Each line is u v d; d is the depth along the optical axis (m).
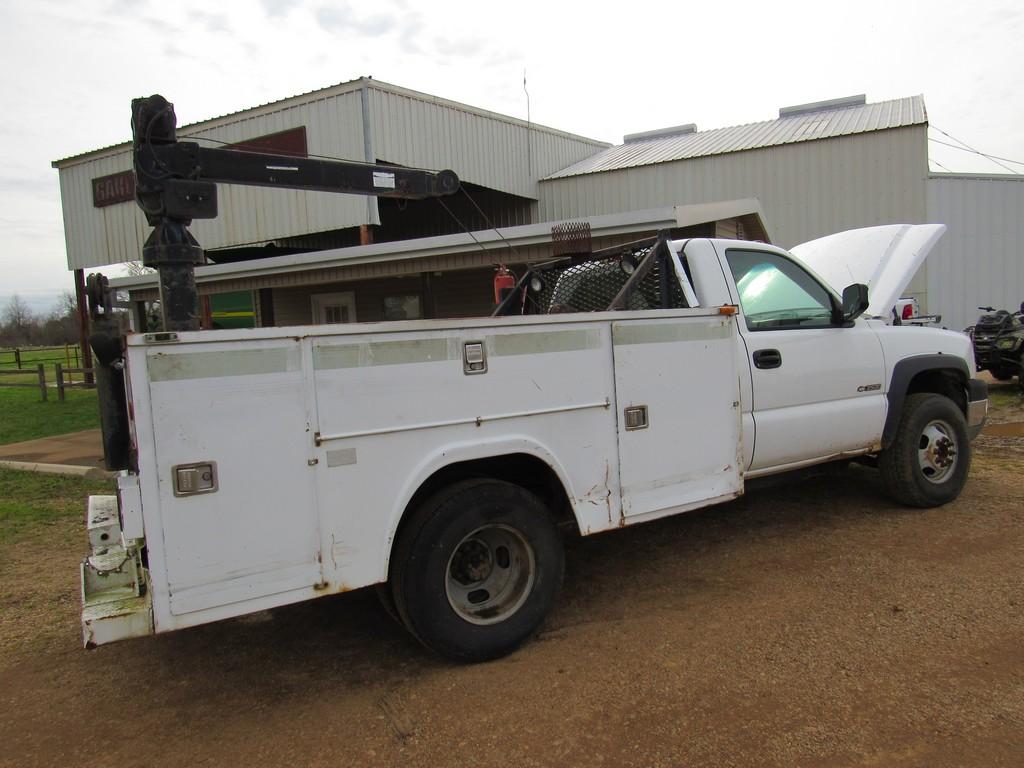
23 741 3.01
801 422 4.72
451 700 3.15
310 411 2.99
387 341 3.15
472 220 17.78
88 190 16.72
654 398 3.97
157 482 2.72
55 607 4.45
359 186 3.72
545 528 3.60
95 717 3.18
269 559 2.93
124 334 2.72
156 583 2.74
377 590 3.64
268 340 2.90
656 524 5.50
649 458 3.96
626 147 19.97
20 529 6.16
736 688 3.09
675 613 3.90
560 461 3.63
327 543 3.04
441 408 3.29
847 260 5.96
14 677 3.58
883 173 14.55
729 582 4.29
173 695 3.35
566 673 3.32
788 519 5.45
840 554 4.63
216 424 2.81
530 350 3.54
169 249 3.26
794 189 15.20
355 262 11.76
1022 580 4.05
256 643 3.86
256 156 3.43
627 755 2.68
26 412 14.44
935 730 2.72
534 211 17.27
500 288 5.74
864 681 3.09
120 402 3.02
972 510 5.41
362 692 3.27
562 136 18.22
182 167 3.28
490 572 3.61
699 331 4.16
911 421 5.36
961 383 5.90
